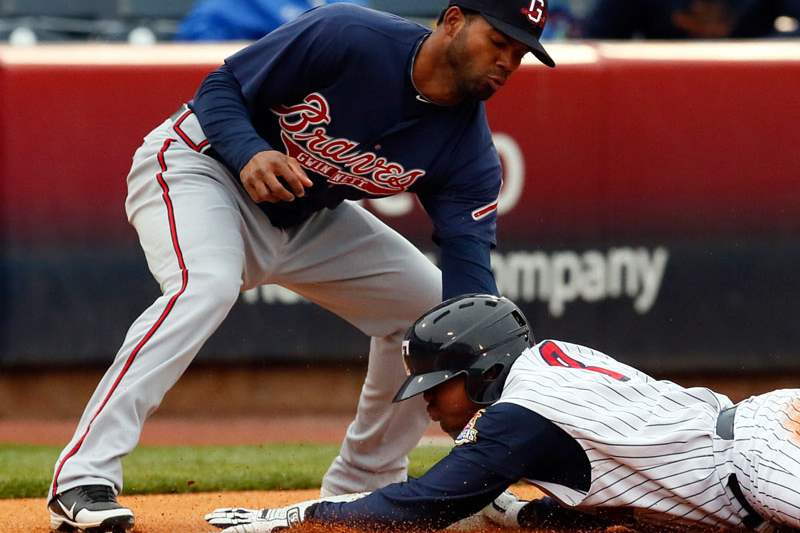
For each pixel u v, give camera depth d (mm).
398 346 14750
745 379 25250
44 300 23969
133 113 23734
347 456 15195
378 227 14703
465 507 11156
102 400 12305
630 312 24828
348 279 14555
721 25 27719
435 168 13555
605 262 24734
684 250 24844
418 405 14875
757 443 10930
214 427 23766
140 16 33750
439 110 13180
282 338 24734
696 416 11266
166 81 23734
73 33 32156
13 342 23984
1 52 23641
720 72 24641
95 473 12023
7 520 14070
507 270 24531
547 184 24516
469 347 11586
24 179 23703
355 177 13656
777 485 10664
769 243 24938
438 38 12758
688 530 11391
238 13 28641
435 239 14117
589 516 12484
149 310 12586
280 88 12945
